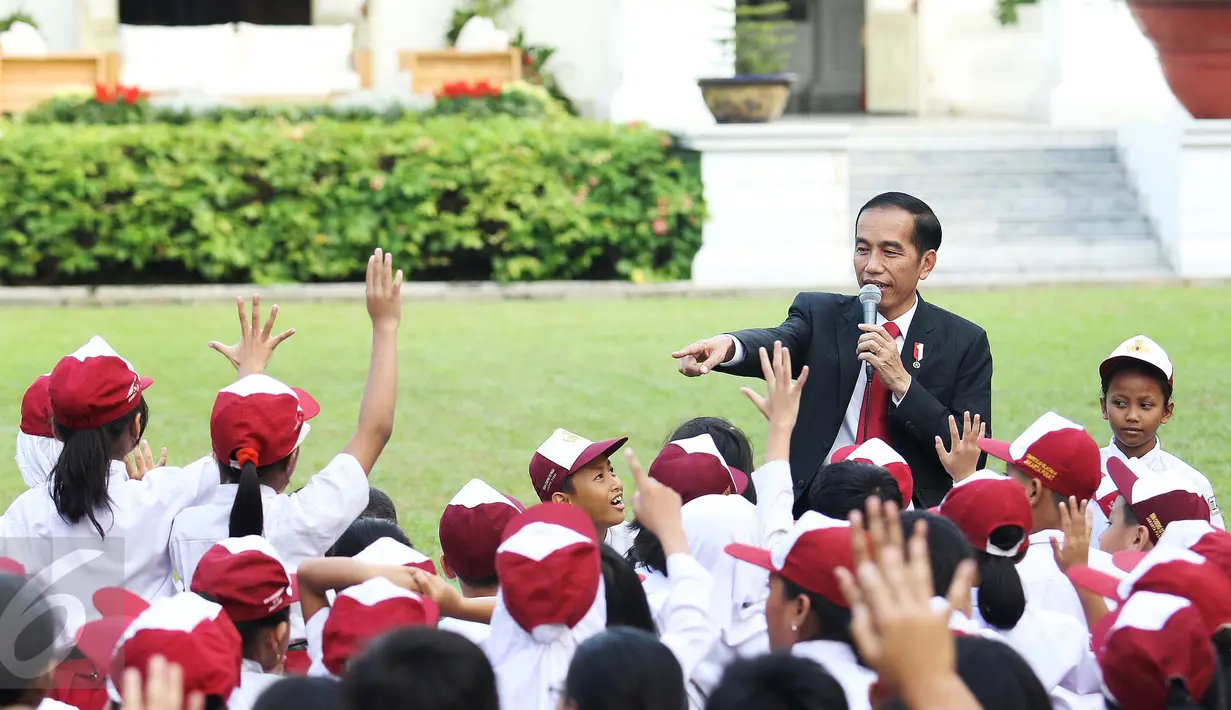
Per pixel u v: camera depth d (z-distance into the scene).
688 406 16.61
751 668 4.59
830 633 5.42
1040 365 18.55
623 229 27.98
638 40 29.80
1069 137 30.59
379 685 4.49
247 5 38.25
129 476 7.76
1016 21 36.69
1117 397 8.80
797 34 41.06
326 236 27.77
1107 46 32.31
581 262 28.22
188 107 29.73
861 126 32.97
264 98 33.44
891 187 29.39
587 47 36.09
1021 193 29.28
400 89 33.62
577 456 7.34
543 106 30.83
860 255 7.86
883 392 7.83
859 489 6.49
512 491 12.74
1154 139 28.61
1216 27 27.34
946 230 28.36
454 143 27.83
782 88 28.70
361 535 7.12
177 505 6.83
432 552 10.66
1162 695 4.95
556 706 5.05
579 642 5.18
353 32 36.03
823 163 27.81
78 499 6.62
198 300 26.17
